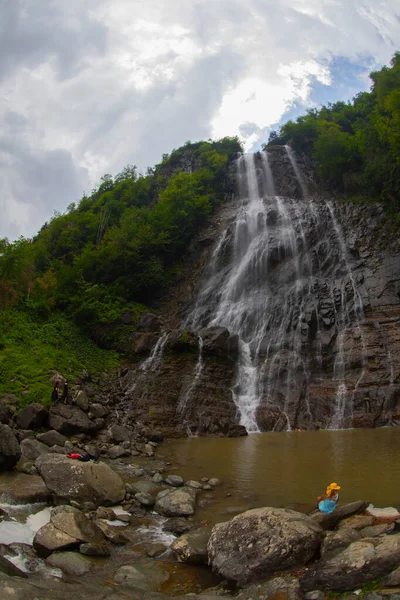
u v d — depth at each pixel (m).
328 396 22.89
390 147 37.38
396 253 30.33
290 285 32.28
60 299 30.72
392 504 9.38
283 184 49.06
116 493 10.40
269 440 18.38
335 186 45.41
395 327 25.36
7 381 19.00
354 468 12.89
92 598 6.00
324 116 59.28
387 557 6.03
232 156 58.44
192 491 11.07
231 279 35.56
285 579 6.48
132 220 40.38
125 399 22.12
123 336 28.30
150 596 6.23
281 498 10.61
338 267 32.47
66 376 21.67
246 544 7.32
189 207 42.84
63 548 7.64
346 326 27.30
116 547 8.25
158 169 64.38
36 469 11.37
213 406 22.08
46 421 16.20
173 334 25.94
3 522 8.56
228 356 25.39
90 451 14.33
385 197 35.81
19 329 25.08
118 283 35.16
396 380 22.42
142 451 15.60
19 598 5.69
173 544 8.08
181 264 40.34
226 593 6.62
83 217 48.38
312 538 7.18
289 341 27.09
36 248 42.75
